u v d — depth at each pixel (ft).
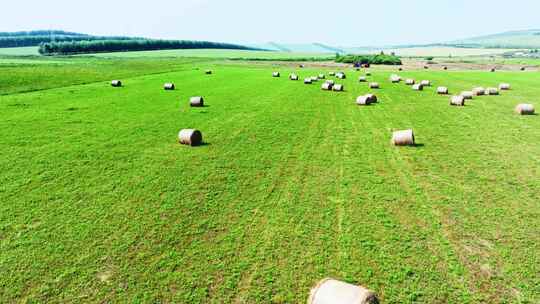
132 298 25.49
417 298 25.44
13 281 27.09
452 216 36.86
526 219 36.19
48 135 66.80
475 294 25.81
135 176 47.67
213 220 36.17
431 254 30.40
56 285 26.73
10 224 34.99
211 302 25.14
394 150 59.41
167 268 28.68
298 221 35.99
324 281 23.72
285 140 65.51
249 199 40.98
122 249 31.09
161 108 95.55
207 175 48.29
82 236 33.01
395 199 40.93
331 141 64.85
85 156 55.42
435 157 55.57
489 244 31.83
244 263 29.32
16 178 46.26
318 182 45.96
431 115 87.56
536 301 25.13
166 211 37.99
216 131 71.82
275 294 25.93
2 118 79.66
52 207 38.60
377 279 27.40
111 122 78.43
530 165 51.75
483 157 55.42
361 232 33.88
